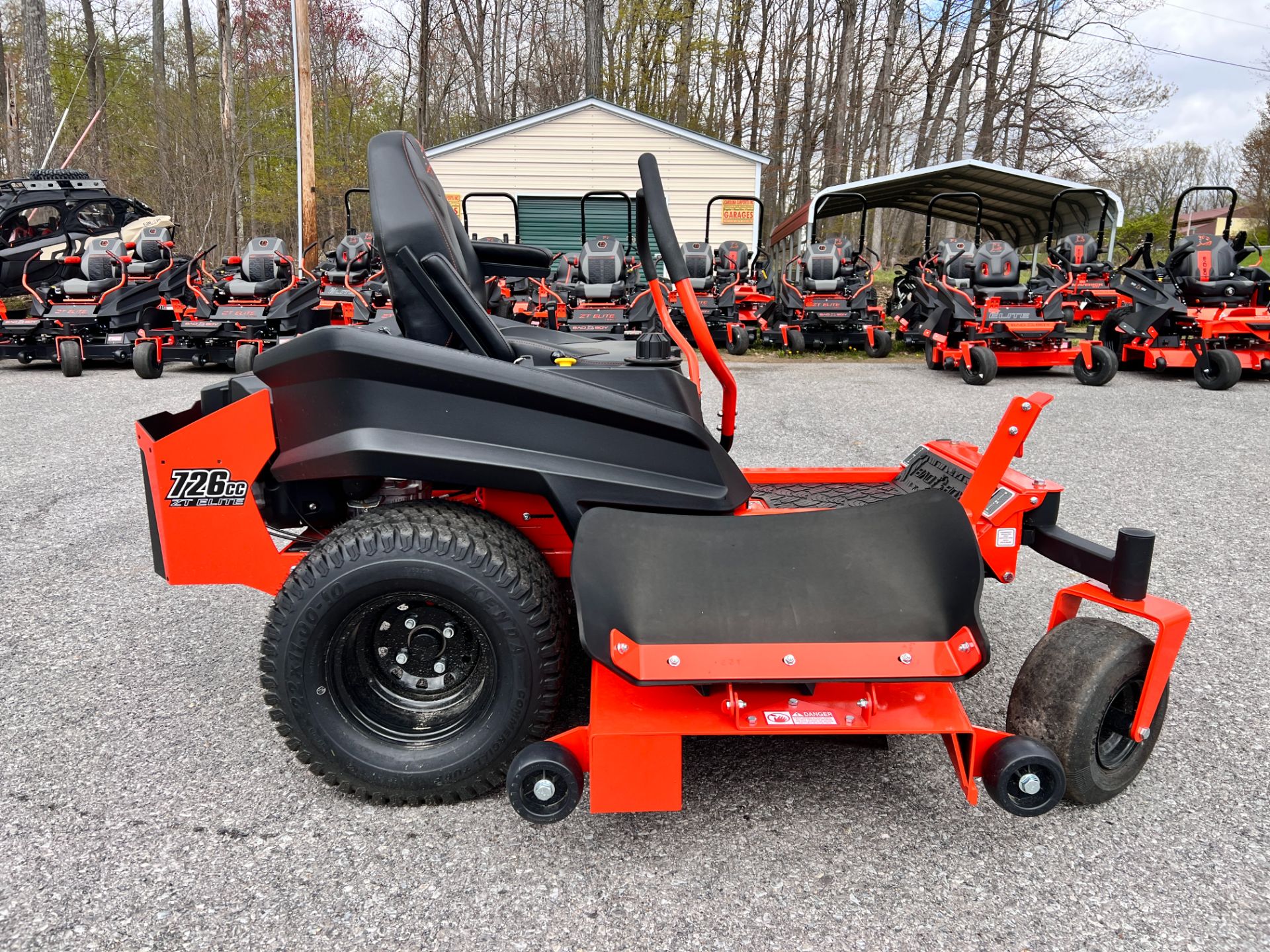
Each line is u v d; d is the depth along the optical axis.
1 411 7.47
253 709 2.61
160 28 23.98
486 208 16.03
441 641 2.14
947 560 1.94
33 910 1.77
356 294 10.66
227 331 10.06
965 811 2.10
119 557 3.88
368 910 1.78
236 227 20.28
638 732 1.83
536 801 1.86
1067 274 12.72
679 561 1.99
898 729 1.85
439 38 29.88
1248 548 3.94
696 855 1.95
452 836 2.02
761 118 34.25
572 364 2.33
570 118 15.63
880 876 1.87
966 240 11.86
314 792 2.20
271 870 1.90
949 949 1.67
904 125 30.36
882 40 27.95
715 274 13.02
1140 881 1.85
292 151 25.36
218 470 2.14
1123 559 2.02
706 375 10.30
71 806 2.13
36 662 2.90
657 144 15.70
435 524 2.01
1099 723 1.97
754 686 1.91
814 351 13.06
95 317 10.12
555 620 2.03
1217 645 2.99
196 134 18.77
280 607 1.98
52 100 16.75
